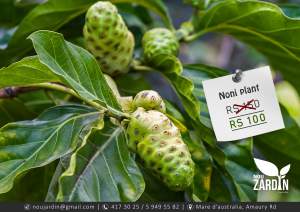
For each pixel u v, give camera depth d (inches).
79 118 48.7
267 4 54.8
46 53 45.3
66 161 44.9
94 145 45.6
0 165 46.5
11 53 61.1
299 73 63.5
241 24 59.4
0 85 48.4
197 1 63.7
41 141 47.7
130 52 56.9
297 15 63.5
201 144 53.4
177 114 53.8
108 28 53.7
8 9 68.3
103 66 56.3
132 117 45.6
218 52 132.9
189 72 59.6
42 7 57.1
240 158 55.1
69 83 44.4
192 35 64.2
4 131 47.8
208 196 55.1
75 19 63.1
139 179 44.1
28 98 65.5
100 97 47.6
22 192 55.6
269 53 62.7
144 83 66.6
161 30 59.6
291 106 98.7
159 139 44.5
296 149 60.8
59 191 40.5
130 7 70.4
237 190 54.2
